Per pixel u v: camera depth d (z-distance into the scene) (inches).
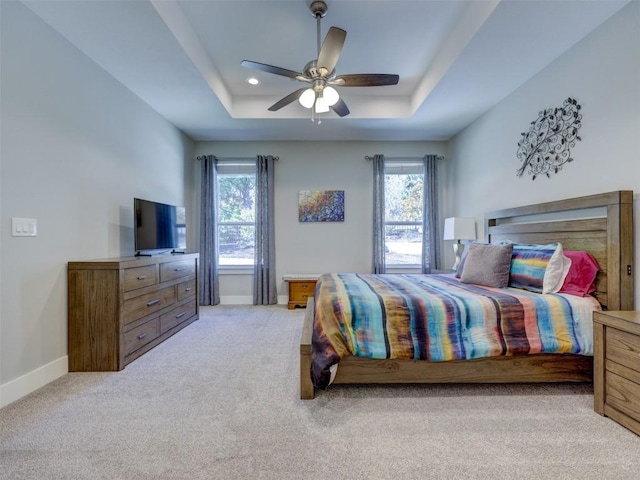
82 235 98.2
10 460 53.4
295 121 156.8
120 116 118.0
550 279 85.1
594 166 87.8
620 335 62.6
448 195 187.8
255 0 90.1
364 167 189.5
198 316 150.3
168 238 135.9
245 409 69.6
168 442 58.2
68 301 90.7
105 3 78.0
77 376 87.4
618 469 51.0
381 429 62.1
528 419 65.3
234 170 189.5
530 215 113.3
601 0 76.3
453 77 114.0
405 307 75.6
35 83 81.4
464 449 56.2
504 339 74.1
